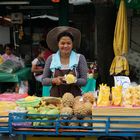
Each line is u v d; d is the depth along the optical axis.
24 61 9.11
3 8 9.32
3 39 9.87
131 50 8.18
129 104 2.69
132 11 8.06
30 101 2.98
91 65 7.59
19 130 2.58
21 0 8.31
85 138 2.69
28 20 9.59
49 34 4.11
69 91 3.70
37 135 2.68
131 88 2.85
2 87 7.67
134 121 2.52
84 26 9.28
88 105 2.70
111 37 6.82
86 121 2.52
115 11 6.94
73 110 2.71
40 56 7.77
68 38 3.73
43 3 8.48
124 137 2.73
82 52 9.30
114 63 6.45
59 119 2.61
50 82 3.70
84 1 8.26
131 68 7.84
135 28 8.55
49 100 3.04
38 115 2.62
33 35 9.69
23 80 7.77
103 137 2.74
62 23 8.34
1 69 7.37
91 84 6.02
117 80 3.47
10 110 2.82
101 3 6.58
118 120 2.54
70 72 3.76
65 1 8.26
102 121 2.52
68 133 2.53
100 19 6.71
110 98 2.78
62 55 3.77
